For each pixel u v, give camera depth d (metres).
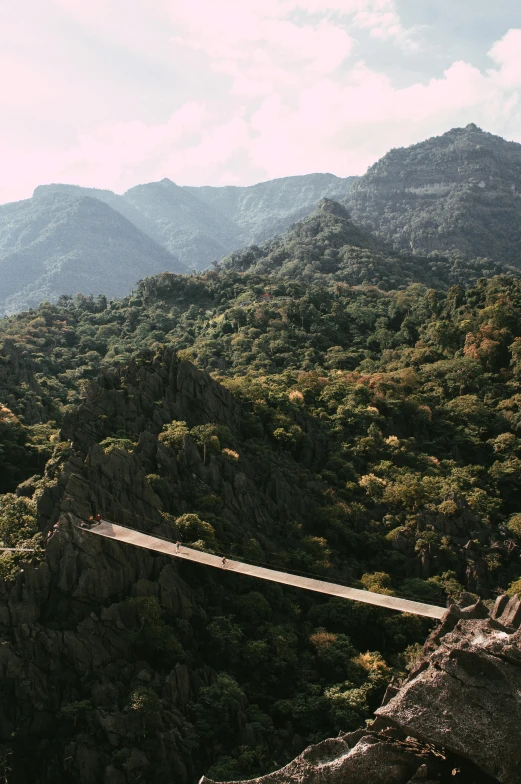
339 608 96.44
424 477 137.88
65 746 66.88
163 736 68.75
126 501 92.31
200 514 101.56
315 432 148.62
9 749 66.25
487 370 198.12
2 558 80.94
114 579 81.12
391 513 127.56
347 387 174.62
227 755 71.12
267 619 92.19
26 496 103.25
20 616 74.62
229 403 137.75
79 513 83.50
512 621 30.91
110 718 68.81
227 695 75.75
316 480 132.25
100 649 75.31
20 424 155.62
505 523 132.00
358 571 111.31
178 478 108.25
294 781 22.61
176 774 67.56
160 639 78.94
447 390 188.38
